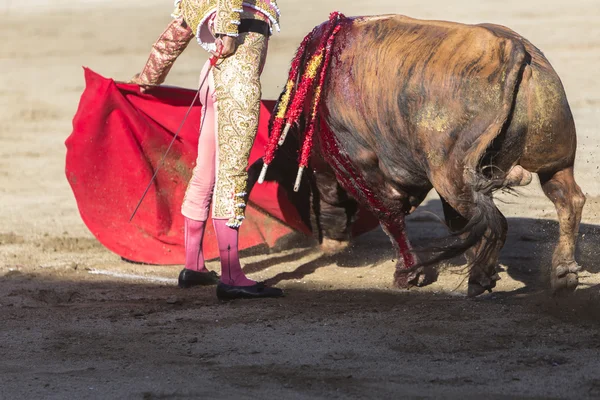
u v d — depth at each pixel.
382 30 12.48
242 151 13.20
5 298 13.89
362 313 12.28
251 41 13.02
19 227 19.80
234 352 10.84
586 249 15.36
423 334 11.16
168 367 10.36
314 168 14.80
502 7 58.44
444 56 11.40
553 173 11.58
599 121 28.70
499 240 11.58
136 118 16.14
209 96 13.65
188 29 14.39
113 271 15.79
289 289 14.06
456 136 11.12
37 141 30.92
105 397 9.45
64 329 12.11
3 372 10.39
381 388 9.41
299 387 9.53
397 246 13.70
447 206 13.56
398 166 12.52
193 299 13.63
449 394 9.17
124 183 16.45
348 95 12.67
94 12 74.00
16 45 56.84
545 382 9.40
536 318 11.52
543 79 10.91
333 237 15.99
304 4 69.38
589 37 45.03
